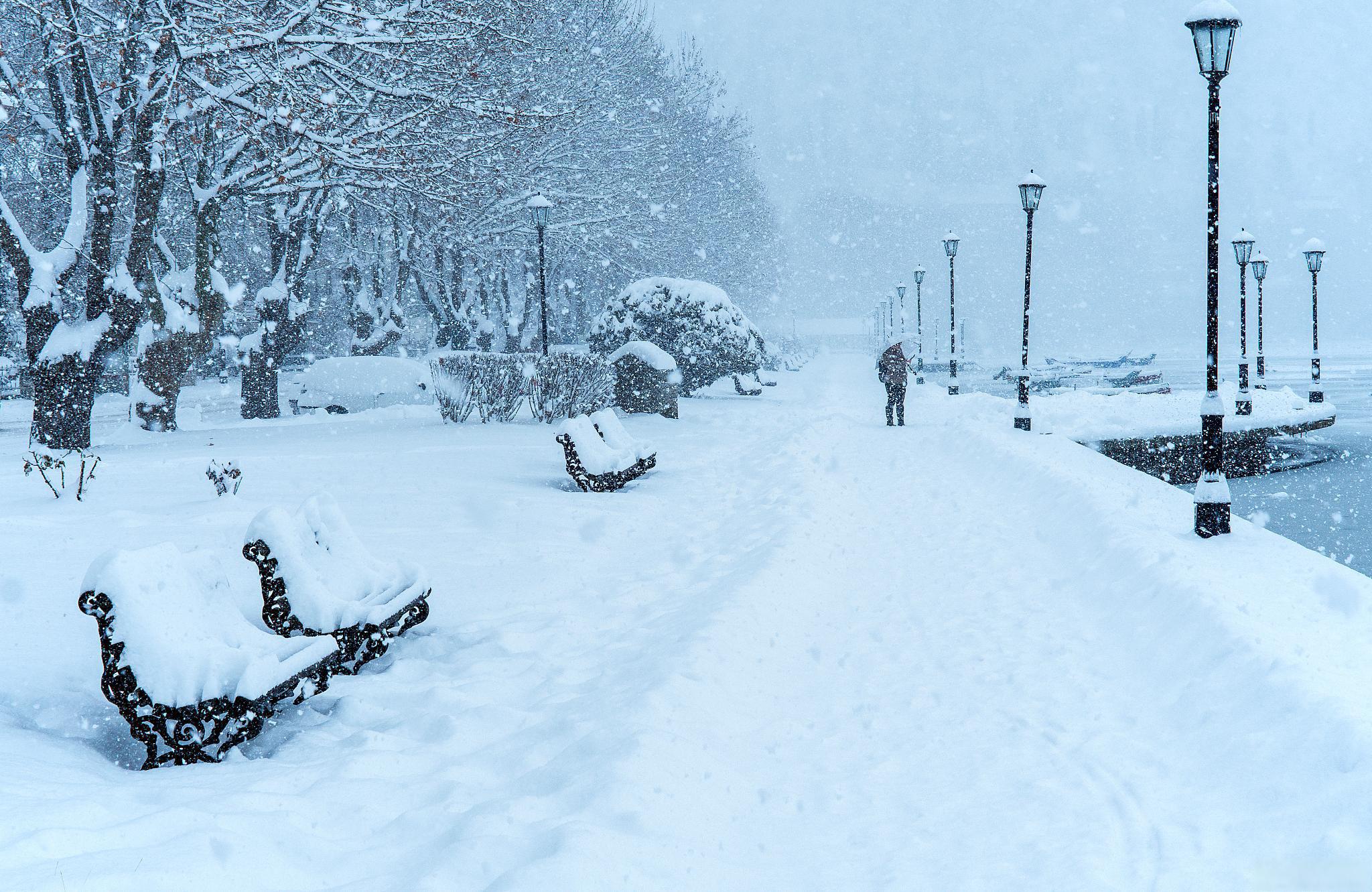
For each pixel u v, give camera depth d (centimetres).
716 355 3209
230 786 415
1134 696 573
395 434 1903
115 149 1872
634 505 1199
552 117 1916
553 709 535
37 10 1680
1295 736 455
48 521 925
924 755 505
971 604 782
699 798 432
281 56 1758
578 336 4984
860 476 1473
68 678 543
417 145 1956
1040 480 1239
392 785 433
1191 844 394
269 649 521
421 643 670
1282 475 1778
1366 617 627
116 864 305
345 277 3225
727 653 615
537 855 355
